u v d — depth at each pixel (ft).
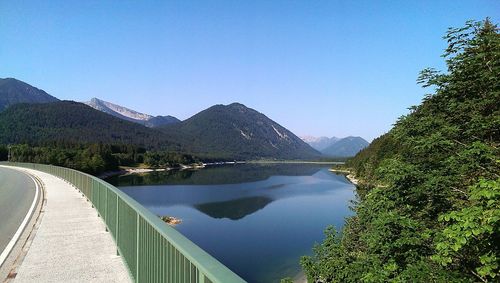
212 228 123.95
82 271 22.02
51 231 33.30
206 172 477.36
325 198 200.23
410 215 32.04
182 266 9.86
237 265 84.07
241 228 123.75
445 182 31.42
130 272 20.10
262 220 137.59
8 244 28.78
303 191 237.25
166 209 164.55
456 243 21.15
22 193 67.36
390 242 29.91
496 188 19.70
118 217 25.50
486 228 20.20
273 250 96.02
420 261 28.96
